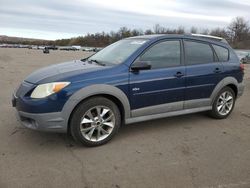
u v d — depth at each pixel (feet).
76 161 13.46
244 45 263.90
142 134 17.01
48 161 13.39
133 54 16.15
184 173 12.64
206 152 14.85
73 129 14.51
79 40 396.78
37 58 99.91
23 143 15.25
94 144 15.01
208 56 19.21
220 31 261.44
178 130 17.88
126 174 12.42
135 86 15.74
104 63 16.67
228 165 13.50
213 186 11.71
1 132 16.67
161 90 16.66
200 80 18.34
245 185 11.88
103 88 14.74
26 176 12.05
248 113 22.41
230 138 16.90
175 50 17.69
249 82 42.04
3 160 13.35
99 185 11.56
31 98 14.07
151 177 12.25
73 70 15.23
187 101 18.03
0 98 25.40
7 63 67.82
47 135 16.31
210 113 20.22
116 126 15.61
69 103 14.06
